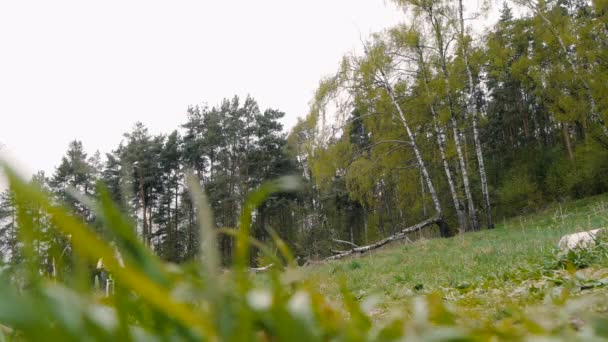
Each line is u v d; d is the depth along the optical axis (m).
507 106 49.91
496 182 42.69
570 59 24.34
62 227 0.26
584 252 5.59
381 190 31.61
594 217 17.45
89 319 0.30
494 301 3.09
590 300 1.04
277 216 42.38
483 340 0.74
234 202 38.50
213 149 53.50
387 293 6.41
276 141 48.47
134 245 0.33
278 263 0.49
